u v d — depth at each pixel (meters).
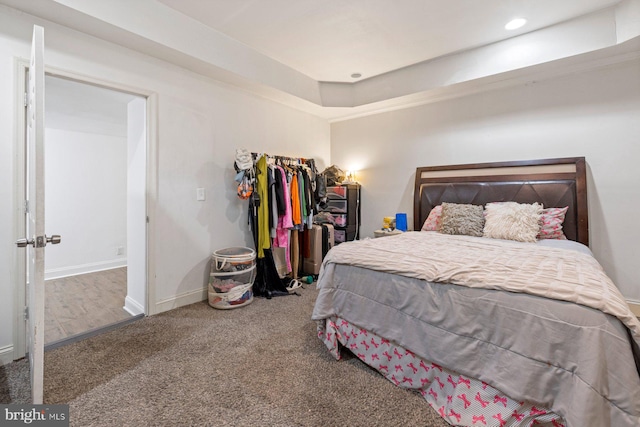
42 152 1.33
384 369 1.75
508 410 1.27
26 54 1.96
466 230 2.97
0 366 1.84
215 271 2.92
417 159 3.94
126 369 1.82
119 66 2.40
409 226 4.00
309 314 2.70
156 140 2.64
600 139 2.80
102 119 3.84
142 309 2.73
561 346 1.16
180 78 2.81
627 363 1.04
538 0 2.31
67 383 1.67
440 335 1.49
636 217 2.66
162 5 2.35
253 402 1.53
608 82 2.75
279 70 3.40
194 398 1.56
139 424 1.38
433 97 3.68
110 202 4.75
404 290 1.67
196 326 2.43
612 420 1.03
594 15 2.48
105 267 4.69
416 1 2.30
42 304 1.32
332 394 1.60
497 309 1.33
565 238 2.77
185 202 2.88
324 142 4.67
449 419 1.40
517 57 2.85
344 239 4.21
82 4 1.97
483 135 3.43
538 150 3.10
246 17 2.51
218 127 3.16
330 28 2.69
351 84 4.06
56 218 4.27
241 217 3.41
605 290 1.25
